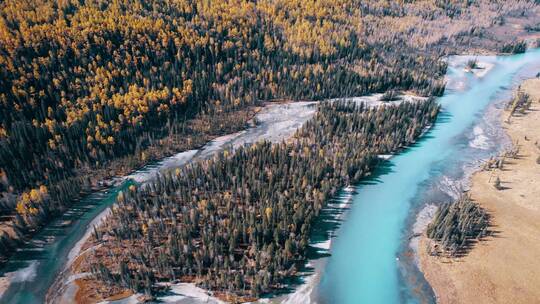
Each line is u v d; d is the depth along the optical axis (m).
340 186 107.88
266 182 102.81
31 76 123.31
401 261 85.88
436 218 91.88
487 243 88.12
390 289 79.44
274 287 78.00
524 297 76.06
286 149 117.12
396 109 141.75
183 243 79.88
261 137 132.12
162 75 144.25
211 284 76.56
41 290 77.38
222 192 99.81
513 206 100.75
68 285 77.75
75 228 92.50
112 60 141.62
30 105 118.19
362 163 111.12
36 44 131.00
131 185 100.62
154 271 79.31
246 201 95.44
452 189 109.75
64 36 137.62
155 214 91.06
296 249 84.12
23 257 84.50
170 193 98.69
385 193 107.19
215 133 134.12
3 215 93.88
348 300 76.88
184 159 119.19
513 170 117.44
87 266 81.50
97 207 99.50
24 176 100.06
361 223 96.25
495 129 143.75
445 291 78.44
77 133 115.06
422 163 121.69
